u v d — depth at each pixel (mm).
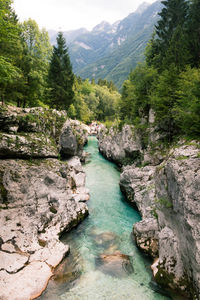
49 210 12422
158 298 8359
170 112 19328
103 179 24547
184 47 22641
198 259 6988
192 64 21422
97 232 13320
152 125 23750
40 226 11398
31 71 26188
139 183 17844
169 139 20641
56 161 15164
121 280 9305
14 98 23656
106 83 118625
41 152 14273
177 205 8680
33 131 15578
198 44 22062
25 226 10773
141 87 27609
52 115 21219
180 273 8438
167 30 31484
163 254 9430
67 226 12930
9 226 10242
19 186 11672
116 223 14609
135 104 30516
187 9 30047
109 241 12336
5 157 12398
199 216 7316
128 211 16656
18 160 12797
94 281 9195
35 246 10219
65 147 23234
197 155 9078
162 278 8859
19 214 11016
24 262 9109
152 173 18375
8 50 18594
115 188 21750
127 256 10977
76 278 9273
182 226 8242
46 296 8211
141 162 24344
